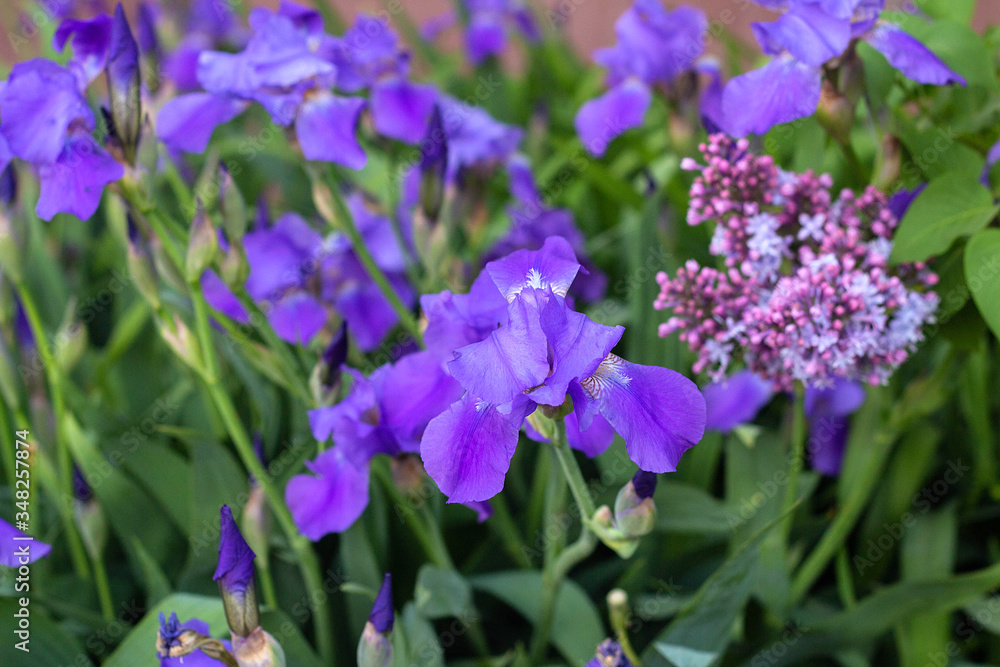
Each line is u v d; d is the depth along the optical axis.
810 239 0.79
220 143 1.14
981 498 0.92
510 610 0.90
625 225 1.06
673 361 0.89
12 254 0.82
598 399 0.67
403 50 0.97
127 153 0.77
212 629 0.77
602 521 0.73
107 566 0.91
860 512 0.92
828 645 0.84
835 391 0.88
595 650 0.82
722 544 0.89
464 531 0.90
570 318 0.67
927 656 0.83
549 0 1.64
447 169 0.87
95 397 0.95
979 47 0.79
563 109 1.34
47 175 0.76
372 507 0.85
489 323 0.73
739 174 0.78
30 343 0.88
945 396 0.82
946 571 0.87
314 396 0.80
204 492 0.85
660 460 0.67
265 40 0.81
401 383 0.76
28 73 0.76
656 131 1.29
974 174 0.80
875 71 0.80
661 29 1.02
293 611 0.87
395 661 0.77
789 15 0.77
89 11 1.12
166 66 1.08
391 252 0.95
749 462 0.87
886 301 0.77
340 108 0.83
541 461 0.88
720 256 0.88
